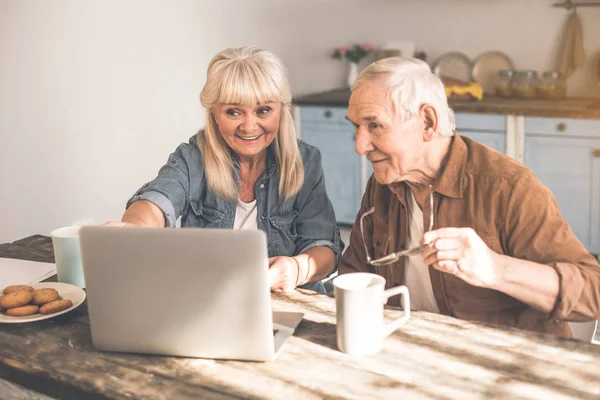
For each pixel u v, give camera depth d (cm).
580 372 127
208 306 133
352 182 477
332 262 199
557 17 445
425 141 164
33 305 160
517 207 162
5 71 362
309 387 125
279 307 162
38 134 380
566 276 149
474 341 141
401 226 180
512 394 120
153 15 430
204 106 193
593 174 399
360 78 160
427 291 179
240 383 128
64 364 138
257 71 185
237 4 488
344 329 136
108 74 410
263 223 205
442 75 484
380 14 501
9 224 374
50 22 378
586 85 445
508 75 446
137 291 135
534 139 411
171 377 131
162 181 197
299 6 525
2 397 143
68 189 399
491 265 145
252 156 202
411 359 134
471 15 470
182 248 130
